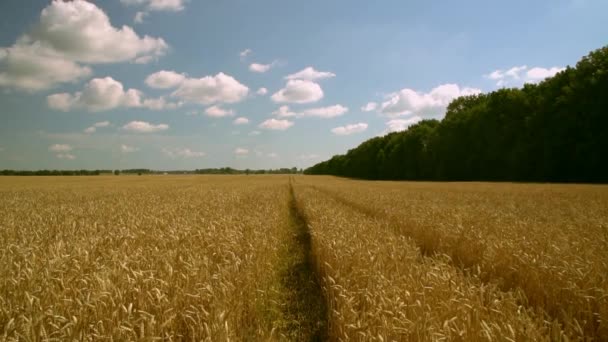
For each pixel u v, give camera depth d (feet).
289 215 58.08
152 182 195.31
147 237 26.08
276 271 25.58
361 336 12.26
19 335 10.54
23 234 27.76
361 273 18.78
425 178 237.66
